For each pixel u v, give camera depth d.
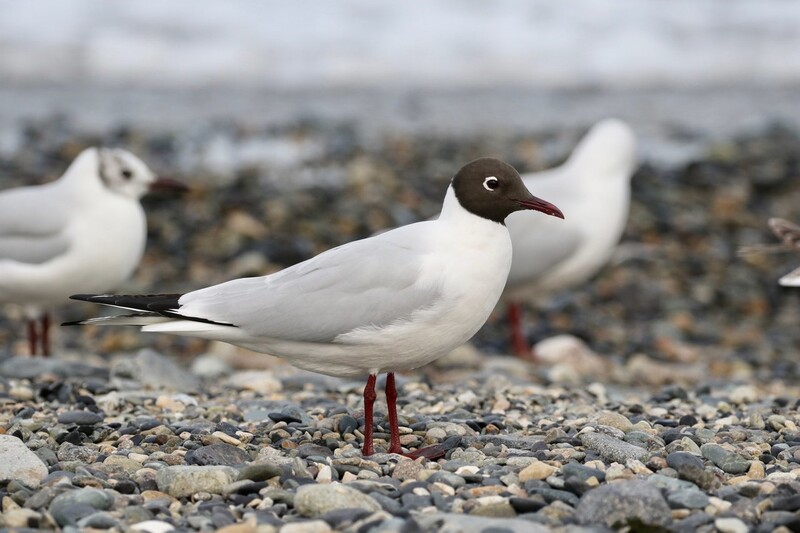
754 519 6.56
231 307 8.00
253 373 12.26
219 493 7.06
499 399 10.27
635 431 8.44
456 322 7.96
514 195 7.91
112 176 12.98
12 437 7.57
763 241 19.80
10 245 12.69
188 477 7.08
